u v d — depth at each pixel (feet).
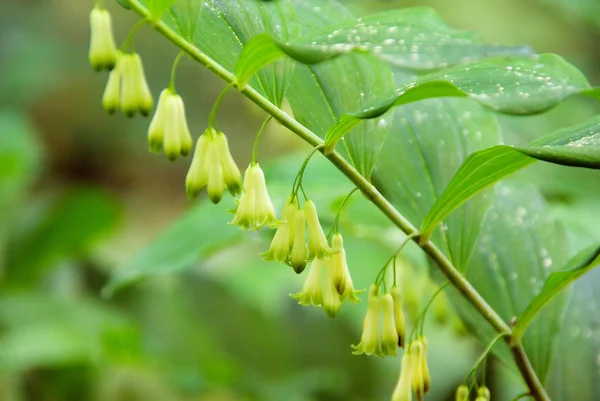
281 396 3.38
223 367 3.29
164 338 4.04
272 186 2.52
